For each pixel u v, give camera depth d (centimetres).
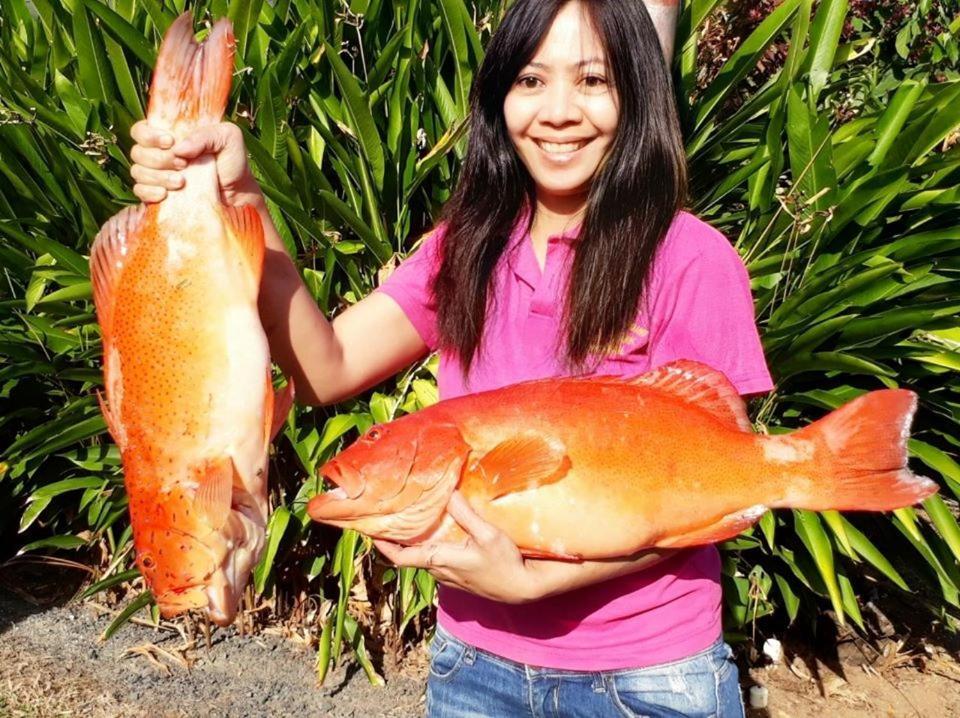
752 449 177
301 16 430
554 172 198
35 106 380
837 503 174
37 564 437
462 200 211
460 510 174
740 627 375
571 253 201
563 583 181
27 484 419
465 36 391
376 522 176
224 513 161
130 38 377
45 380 413
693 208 394
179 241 168
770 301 363
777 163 365
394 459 174
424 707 374
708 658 201
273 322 201
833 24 394
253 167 378
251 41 402
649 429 177
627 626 199
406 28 402
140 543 165
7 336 396
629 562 185
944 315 365
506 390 183
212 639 400
